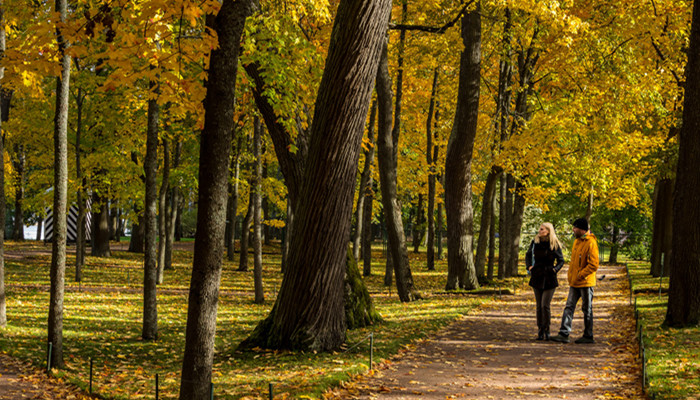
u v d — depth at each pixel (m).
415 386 7.50
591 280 10.73
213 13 5.96
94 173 28.33
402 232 19.62
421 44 22.09
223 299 20.72
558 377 7.93
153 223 12.43
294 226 10.21
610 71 21.86
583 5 20.95
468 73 21.55
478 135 26.34
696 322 11.33
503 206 27.67
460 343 10.86
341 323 10.32
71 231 39.72
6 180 28.08
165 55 6.37
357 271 13.08
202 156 5.95
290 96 9.85
